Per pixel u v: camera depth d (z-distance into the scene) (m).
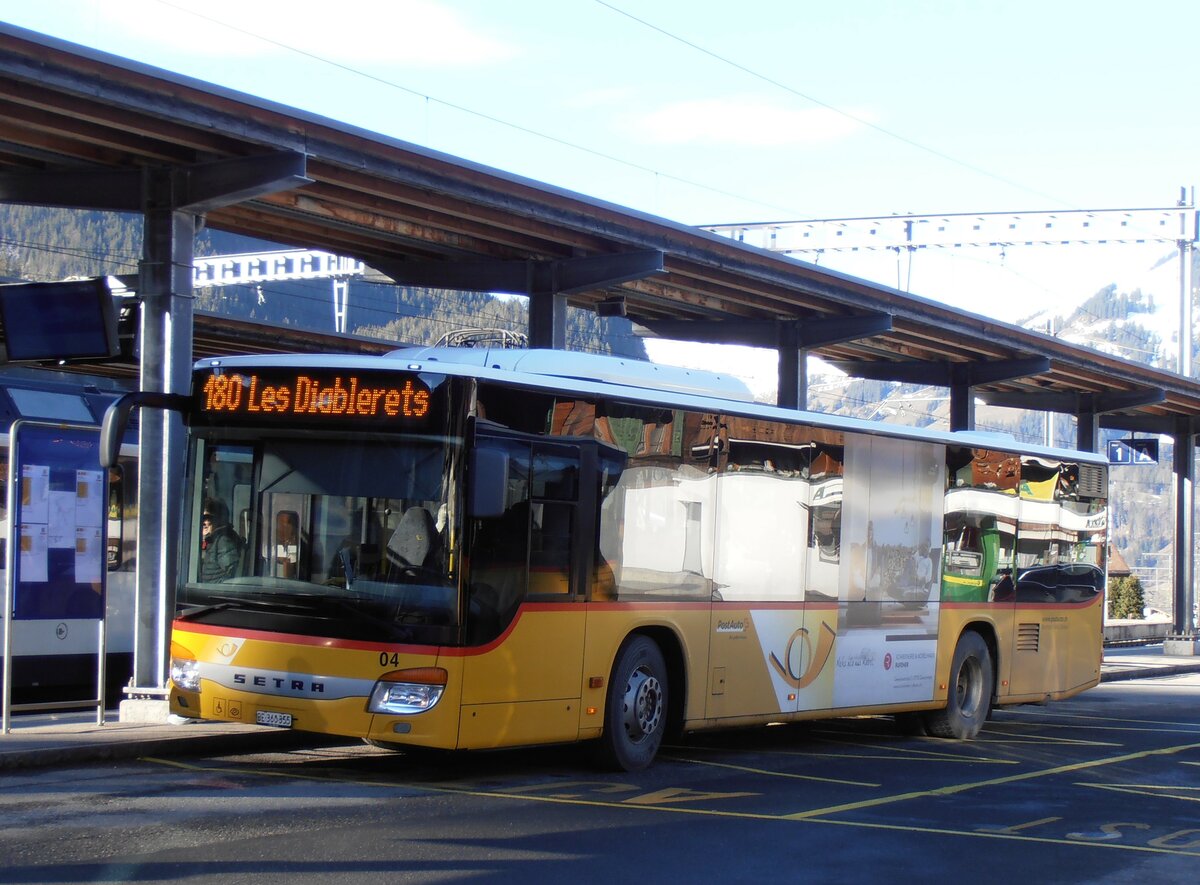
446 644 9.76
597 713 10.98
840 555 13.80
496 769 11.31
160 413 13.45
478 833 8.64
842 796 10.99
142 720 12.70
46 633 16.28
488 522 10.04
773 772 12.16
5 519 15.86
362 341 24.73
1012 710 20.16
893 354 29.56
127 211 14.41
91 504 12.14
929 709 15.16
